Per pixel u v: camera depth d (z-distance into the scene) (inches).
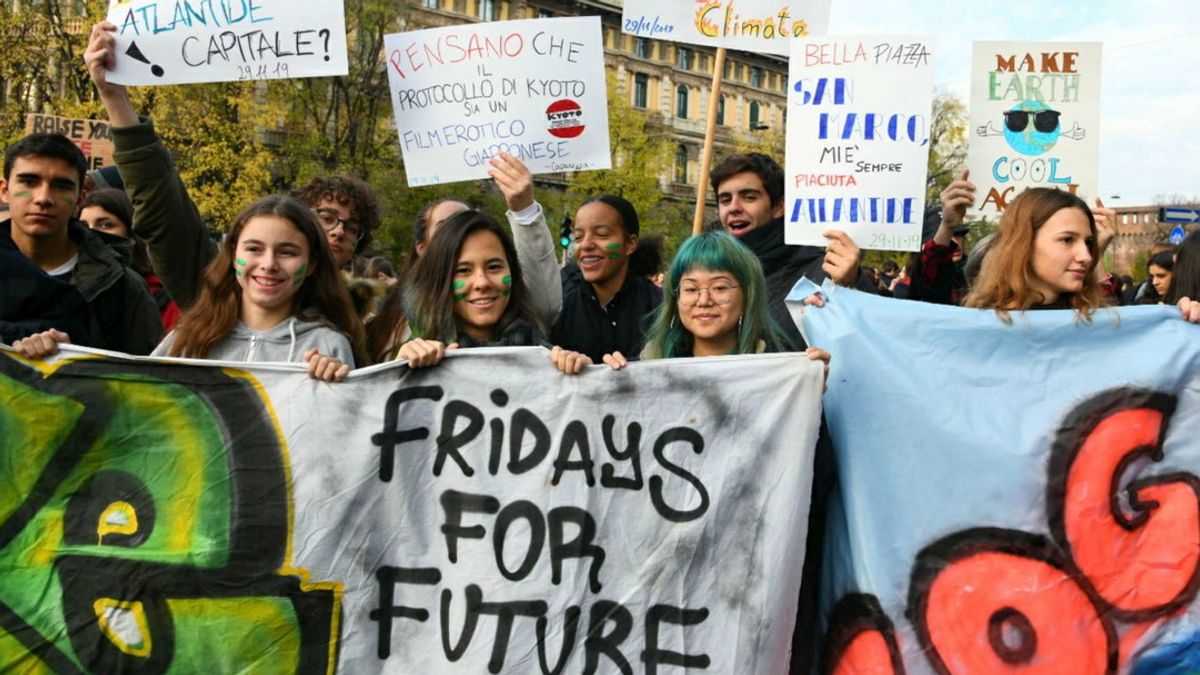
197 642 106.7
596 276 160.2
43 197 132.0
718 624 106.9
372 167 1189.1
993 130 156.9
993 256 123.6
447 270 123.2
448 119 149.5
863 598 109.8
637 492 109.5
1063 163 156.2
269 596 107.3
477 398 111.0
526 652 107.3
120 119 135.2
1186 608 109.8
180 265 138.5
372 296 161.6
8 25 924.6
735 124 2332.7
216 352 118.6
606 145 147.7
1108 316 115.3
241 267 116.6
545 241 144.8
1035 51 156.6
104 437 108.7
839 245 137.3
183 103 976.3
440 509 109.6
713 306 115.4
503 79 148.0
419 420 110.5
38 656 106.1
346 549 108.3
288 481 108.7
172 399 109.3
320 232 122.2
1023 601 109.4
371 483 109.2
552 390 110.9
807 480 107.5
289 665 107.0
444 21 1704.0
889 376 115.0
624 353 158.2
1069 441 112.4
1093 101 155.6
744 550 107.5
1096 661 109.1
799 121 143.3
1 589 106.3
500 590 108.2
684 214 1705.2
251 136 1013.8
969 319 116.2
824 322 118.7
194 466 108.8
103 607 106.7
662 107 2176.4
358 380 110.2
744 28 168.9
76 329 135.5
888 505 112.0
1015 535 110.4
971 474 111.8
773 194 158.6
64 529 107.6
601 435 110.3
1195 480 112.5
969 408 113.7
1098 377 114.3
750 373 109.4
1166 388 113.7
